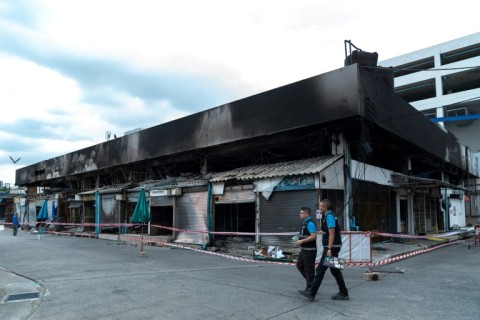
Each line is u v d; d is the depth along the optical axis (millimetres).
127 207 23062
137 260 12539
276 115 15727
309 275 6902
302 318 5629
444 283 8258
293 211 13984
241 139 17062
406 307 6180
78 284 8508
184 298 7020
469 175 33000
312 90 14625
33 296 7602
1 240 21297
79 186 32594
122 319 5805
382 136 16703
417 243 17797
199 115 19406
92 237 23547
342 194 14539
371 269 8953
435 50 51312
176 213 18500
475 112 50031
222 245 16203
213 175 18516
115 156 25750
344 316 5691
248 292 7430
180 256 13664
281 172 14562
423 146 19797
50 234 27219
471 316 5652
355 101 13312
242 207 17531
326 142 15711
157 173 24484
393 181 18641
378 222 16859
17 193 45906
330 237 6555
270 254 12875
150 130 22750
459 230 26031
